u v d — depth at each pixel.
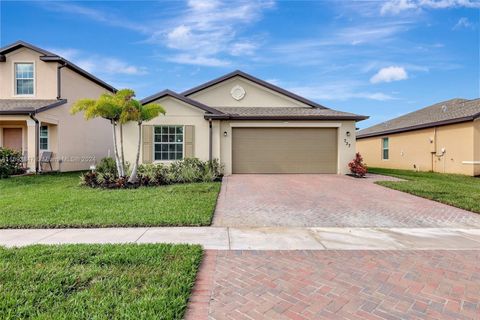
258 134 14.23
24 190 9.30
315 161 14.34
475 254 4.31
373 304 2.91
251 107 16.44
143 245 4.42
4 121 14.76
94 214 6.23
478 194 8.72
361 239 4.99
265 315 2.71
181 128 13.48
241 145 14.22
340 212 6.84
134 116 10.05
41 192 8.84
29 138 13.30
